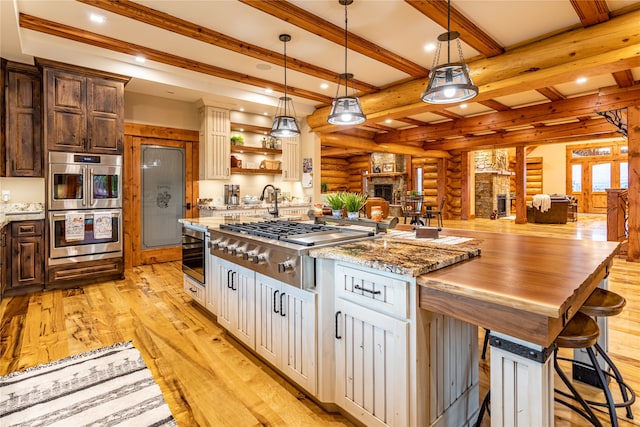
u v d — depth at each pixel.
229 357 2.41
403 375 1.41
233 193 5.79
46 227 3.83
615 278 4.26
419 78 4.73
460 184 11.70
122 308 3.36
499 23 3.24
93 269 4.14
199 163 5.71
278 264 1.94
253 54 3.90
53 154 3.82
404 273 1.36
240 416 1.79
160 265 5.25
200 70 4.38
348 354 1.67
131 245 5.14
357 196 2.82
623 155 12.81
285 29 3.43
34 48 3.62
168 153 5.44
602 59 3.13
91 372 2.19
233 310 2.58
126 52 3.93
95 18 3.25
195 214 5.71
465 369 1.72
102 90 4.12
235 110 5.99
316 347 1.79
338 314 1.71
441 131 7.60
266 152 6.27
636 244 5.16
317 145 6.58
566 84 5.11
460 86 2.45
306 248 1.80
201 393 1.98
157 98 5.26
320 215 2.98
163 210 5.42
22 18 3.20
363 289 1.57
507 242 2.14
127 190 5.07
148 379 2.12
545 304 1.02
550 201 10.32
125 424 1.70
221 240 2.60
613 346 2.47
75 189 3.98
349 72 4.58
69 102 3.90
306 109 6.32
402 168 12.81
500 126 6.76
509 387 1.15
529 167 14.84
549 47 3.41
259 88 5.29
